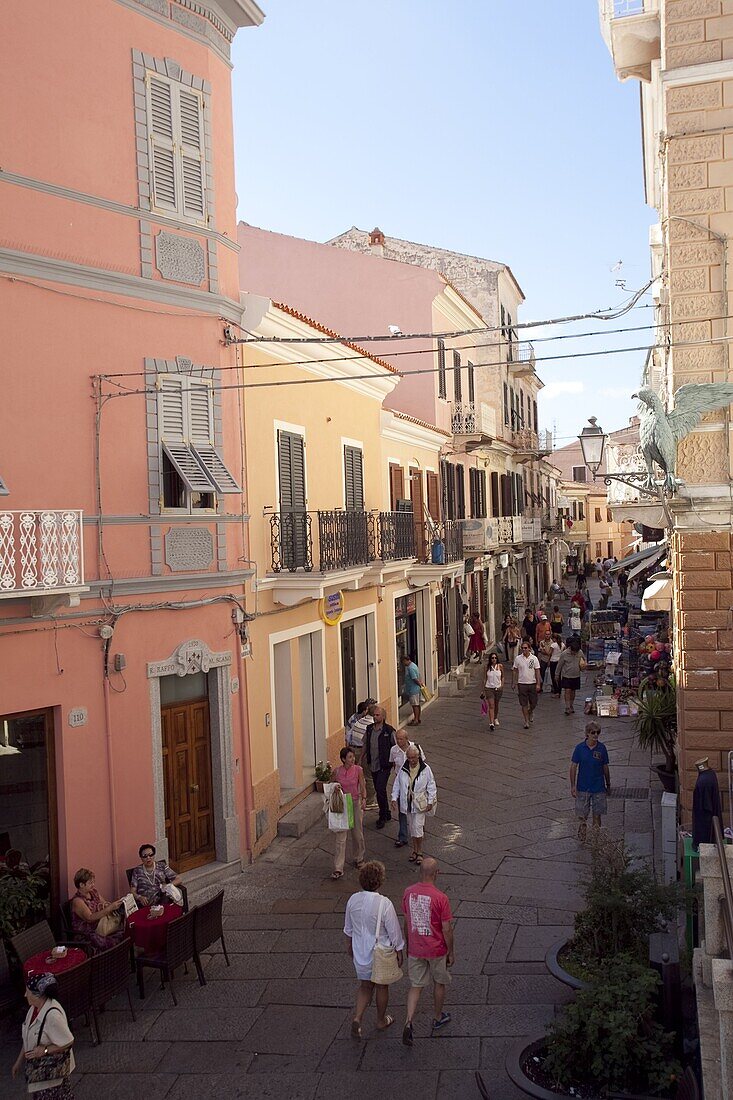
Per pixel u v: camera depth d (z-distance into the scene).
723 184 11.57
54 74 10.19
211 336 12.20
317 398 16.33
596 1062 6.80
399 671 22.31
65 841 10.04
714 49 11.54
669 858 11.23
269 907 11.02
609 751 18.14
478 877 11.67
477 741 19.33
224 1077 7.51
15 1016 8.54
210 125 12.26
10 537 8.94
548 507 54.88
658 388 16.91
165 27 11.59
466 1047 7.73
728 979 5.40
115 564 10.79
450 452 27.66
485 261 35.03
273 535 13.94
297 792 14.73
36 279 9.92
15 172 9.75
